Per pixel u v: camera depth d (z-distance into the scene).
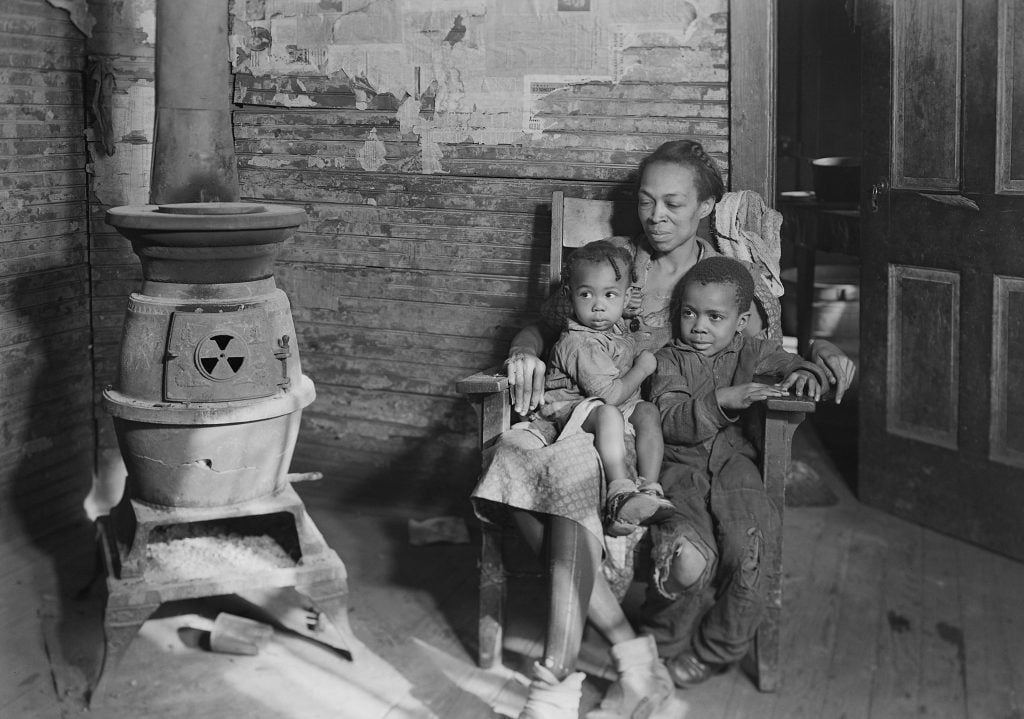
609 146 3.48
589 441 2.71
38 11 3.46
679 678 2.78
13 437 3.55
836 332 6.21
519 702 2.73
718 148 3.38
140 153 3.75
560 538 2.63
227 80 3.04
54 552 3.56
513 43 3.51
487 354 3.76
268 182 3.89
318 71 3.75
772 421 2.75
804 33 6.80
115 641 2.70
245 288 2.83
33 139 3.50
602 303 2.89
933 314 3.75
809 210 4.99
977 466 3.67
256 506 2.86
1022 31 3.32
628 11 3.38
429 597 3.29
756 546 2.66
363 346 3.90
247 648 2.92
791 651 2.98
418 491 3.94
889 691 2.78
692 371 2.95
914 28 3.65
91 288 3.79
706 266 2.93
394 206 3.76
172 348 2.71
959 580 3.44
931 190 3.68
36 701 2.70
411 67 3.64
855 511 4.02
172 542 3.01
